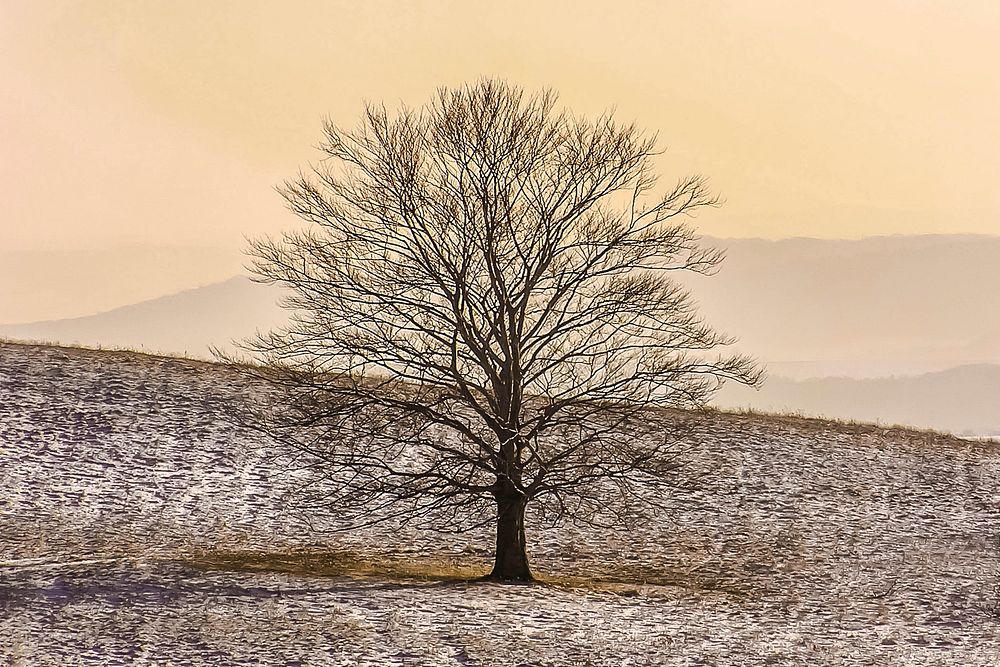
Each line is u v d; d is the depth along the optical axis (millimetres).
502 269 71250
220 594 64750
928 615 70812
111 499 98000
